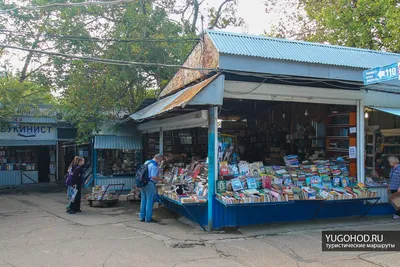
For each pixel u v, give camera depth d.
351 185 8.42
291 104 11.28
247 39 7.75
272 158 10.97
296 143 11.08
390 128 9.97
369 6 13.95
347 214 8.47
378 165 9.75
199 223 7.41
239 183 7.36
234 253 5.86
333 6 15.04
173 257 5.65
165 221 8.46
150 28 12.27
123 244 6.38
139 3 12.62
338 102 8.60
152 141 12.91
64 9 12.39
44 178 17.81
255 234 7.01
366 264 5.31
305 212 8.09
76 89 12.35
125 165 13.03
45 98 15.63
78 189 9.65
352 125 8.86
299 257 5.67
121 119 12.73
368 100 8.75
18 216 9.14
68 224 8.09
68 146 17.61
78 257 5.64
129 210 10.02
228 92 7.57
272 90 7.94
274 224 7.75
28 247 6.20
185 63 9.09
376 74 6.90
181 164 10.25
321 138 10.06
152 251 5.96
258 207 7.69
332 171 8.52
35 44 13.29
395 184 8.38
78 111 12.14
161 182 9.60
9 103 13.84
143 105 11.91
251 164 8.08
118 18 13.27
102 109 12.33
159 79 13.36
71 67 12.81
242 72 6.91
